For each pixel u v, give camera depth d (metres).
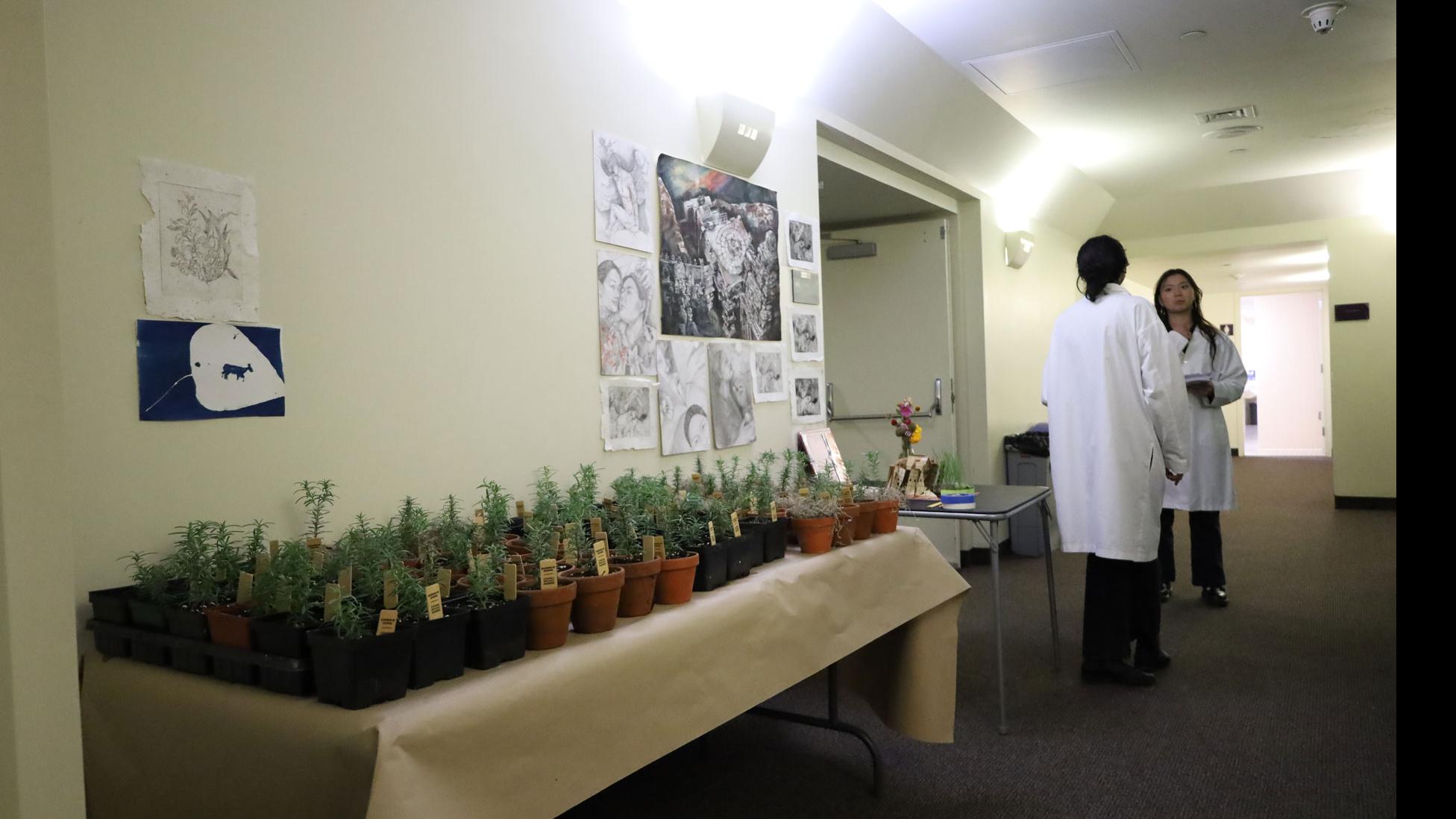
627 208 2.83
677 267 3.06
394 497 2.09
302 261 1.91
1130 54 4.46
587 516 2.21
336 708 1.26
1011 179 6.31
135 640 1.51
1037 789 2.67
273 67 1.86
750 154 3.36
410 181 2.15
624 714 1.58
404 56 2.14
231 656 1.38
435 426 2.20
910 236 6.08
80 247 1.55
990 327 6.18
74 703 1.11
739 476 3.33
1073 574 5.72
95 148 1.57
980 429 6.04
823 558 2.36
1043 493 3.69
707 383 3.21
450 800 1.23
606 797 2.67
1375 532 6.87
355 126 2.02
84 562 1.56
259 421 1.82
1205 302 15.27
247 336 1.80
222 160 1.77
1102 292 3.49
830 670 2.85
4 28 1.06
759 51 3.49
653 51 2.97
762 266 3.55
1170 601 4.91
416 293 2.15
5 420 1.06
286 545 1.53
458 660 1.41
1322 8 3.93
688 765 2.91
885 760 2.93
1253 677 3.61
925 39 4.15
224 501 1.76
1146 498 3.38
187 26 1.71
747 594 2.00
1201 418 4.67
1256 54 4.54
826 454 3.69
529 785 1.37
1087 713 3.28
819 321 4.01
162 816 1.42
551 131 2.55
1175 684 3.56
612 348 2.75
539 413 2.49
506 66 2.41
